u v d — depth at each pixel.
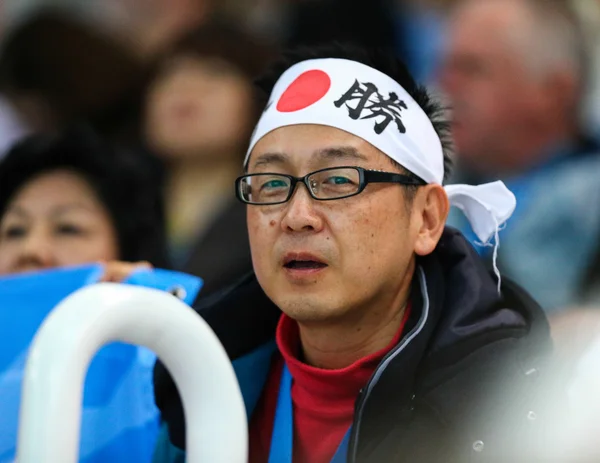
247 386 7.38
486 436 6.46
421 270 7.08
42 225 9.97
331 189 6.68
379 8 14.03
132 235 10.24
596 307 8.48
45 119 13.84
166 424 7.52
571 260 11.24
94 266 8.88
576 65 12.16
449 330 6.70
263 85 7.50
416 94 7.21
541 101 12.00
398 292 7.02
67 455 4.79
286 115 6.81
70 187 10.05
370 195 6.66
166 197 12.59
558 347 7.23
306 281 6.62
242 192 6.98
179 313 5.22
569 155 12.07
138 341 5.18
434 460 6.59
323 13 13.96
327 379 6.91
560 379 6.46
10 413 8.25
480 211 7.41
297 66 7.20
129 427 7.86
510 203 7.28
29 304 8.81
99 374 7.99
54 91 13.80
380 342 7.01
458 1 13.83
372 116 6.80
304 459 7.03
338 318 6.80
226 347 7.36
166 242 10.67
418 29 14.50
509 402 6.53
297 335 7.29
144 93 13.83
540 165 12.09
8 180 10.13
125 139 13.47
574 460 5.00
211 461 5.22
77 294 5.04
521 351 6.73
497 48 12.04
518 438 6.24
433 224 7.09
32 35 13.88
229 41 12.83
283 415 7.17
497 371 6.60
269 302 7.43
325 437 6.98
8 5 17.16
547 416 5.90
